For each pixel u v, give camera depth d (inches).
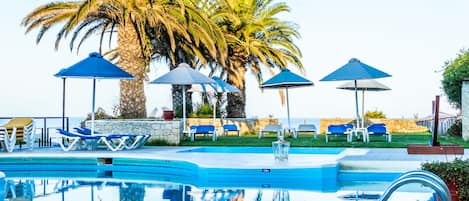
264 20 1031.6
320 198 364.5
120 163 572.7
